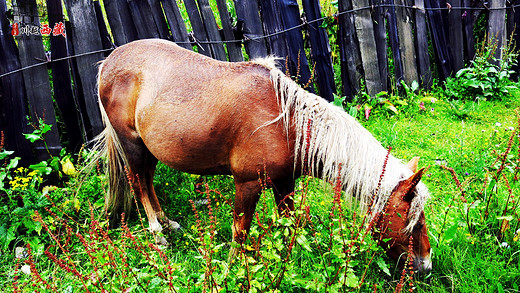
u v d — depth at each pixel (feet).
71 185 12.23
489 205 10.16
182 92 8.80
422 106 15.52
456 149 13.12
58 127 13.94
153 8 13.33
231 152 8.63
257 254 8.02
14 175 12.62
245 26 14.17
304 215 7.61
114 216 11.23
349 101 16.14
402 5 15.89
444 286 8.69
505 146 12.84
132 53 9.90
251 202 8.81
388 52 17.57
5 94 12.32
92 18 12.74
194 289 8.18
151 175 11.32
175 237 10.93
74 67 12.96
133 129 10.07
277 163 8.25
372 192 7.75
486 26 17.15
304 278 8.10
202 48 13.93
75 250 10.40
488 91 16.17
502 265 8.80
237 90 8.31
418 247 7.80
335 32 15.84
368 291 8.61
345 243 7.52
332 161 7.92
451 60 17.19
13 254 10.51
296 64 15.08
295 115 8.07
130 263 9.45
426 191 7.57
